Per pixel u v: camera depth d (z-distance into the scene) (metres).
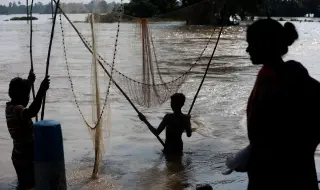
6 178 6.18
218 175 6.21
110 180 6.01
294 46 29.50
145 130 8.80
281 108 2.85
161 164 6.75
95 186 5.79
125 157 7.10
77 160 6.95
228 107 10.65
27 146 5.46
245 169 3.08
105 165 6.68
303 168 2.94
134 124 9.24
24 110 5.24
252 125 2.93
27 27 68.06
